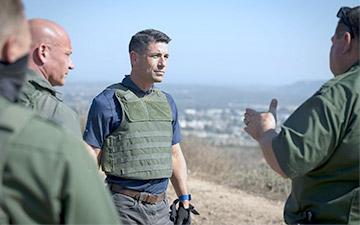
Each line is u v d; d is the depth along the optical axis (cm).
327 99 244
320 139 241
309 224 259
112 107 399
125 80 412
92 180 166
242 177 1140
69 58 340
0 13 163
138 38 405
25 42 170
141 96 410
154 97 414
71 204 160
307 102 248
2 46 165
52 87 310
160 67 407
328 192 252
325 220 254
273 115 264
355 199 247
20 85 168
